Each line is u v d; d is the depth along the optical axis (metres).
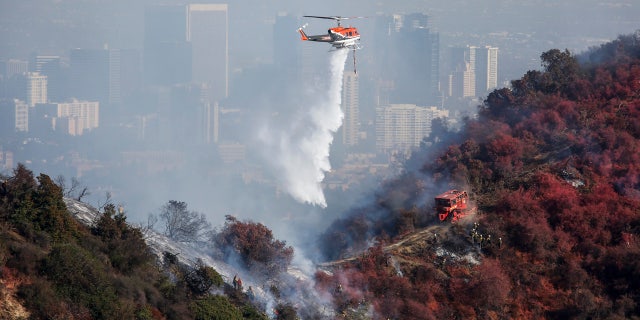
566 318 175.62
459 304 176.38
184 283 147.25
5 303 124.06
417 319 168.25
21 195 144.25
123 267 143.75
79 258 133.62
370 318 166.88
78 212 158.50
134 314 132.75
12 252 131.25
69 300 128.75
